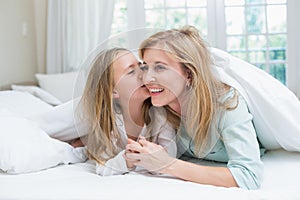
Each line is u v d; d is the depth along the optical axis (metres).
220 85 1.25
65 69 3.28
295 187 1.12
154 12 3.40
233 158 1.18
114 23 3.48
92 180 1.18
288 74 3.21
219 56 1.44
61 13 3.24
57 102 2.73
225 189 1.05
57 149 1.36
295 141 1.42
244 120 1.23
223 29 3.28
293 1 3.15
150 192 1.04
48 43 3.27
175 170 1.16
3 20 2.88
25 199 1.06
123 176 1.21
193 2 3.34
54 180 1.19
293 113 1.42
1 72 2.83
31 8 3.29
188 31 1.25
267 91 1.40
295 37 3.18
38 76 3.03
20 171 1.27
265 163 1.41
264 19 3.23
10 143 1.29
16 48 3.04
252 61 3.29
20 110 2.02
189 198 1.00
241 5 3.25
